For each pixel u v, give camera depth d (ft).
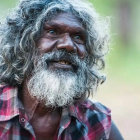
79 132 10.66
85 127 10.73
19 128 10.13
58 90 10.21
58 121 10.51
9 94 10.44
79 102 10.94
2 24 11.07
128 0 72.38
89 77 10.91
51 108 10.41
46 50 10.28
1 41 10.94
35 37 10.39
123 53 67.41
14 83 10.66
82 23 10.61
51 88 10.16
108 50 11.59
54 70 10.25
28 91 10.47
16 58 10.62
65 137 10.49
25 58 10.52
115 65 57.52
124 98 37.86
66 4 10.48
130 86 44.55
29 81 10.41
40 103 10.34
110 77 49.32
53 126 10.49
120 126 29.40
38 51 10.41
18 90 10.68
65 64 10.32
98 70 11.38
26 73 10.55
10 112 10.14
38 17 10.37
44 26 10.36
